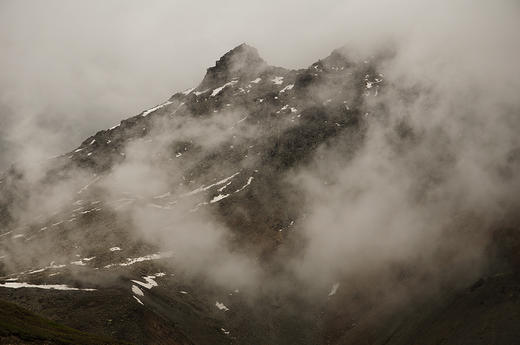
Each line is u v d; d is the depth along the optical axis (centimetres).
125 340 12438
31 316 10125
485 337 12206
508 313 12638
